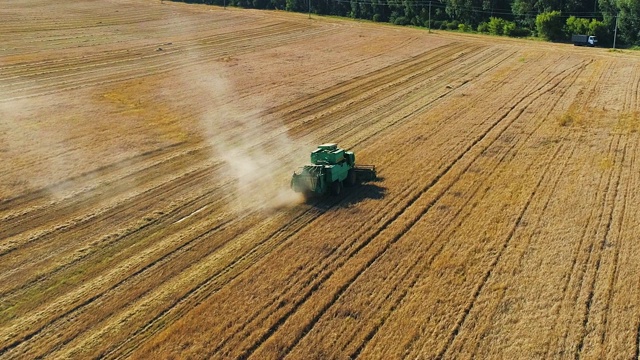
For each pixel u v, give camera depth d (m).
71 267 21.72
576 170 31.25
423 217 25.61
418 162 32.81
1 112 42.66
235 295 19.67
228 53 69.25
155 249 23.03
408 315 18.44
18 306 19.28
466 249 22.61
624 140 36.34
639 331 17.64
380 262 21.72
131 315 18.75
